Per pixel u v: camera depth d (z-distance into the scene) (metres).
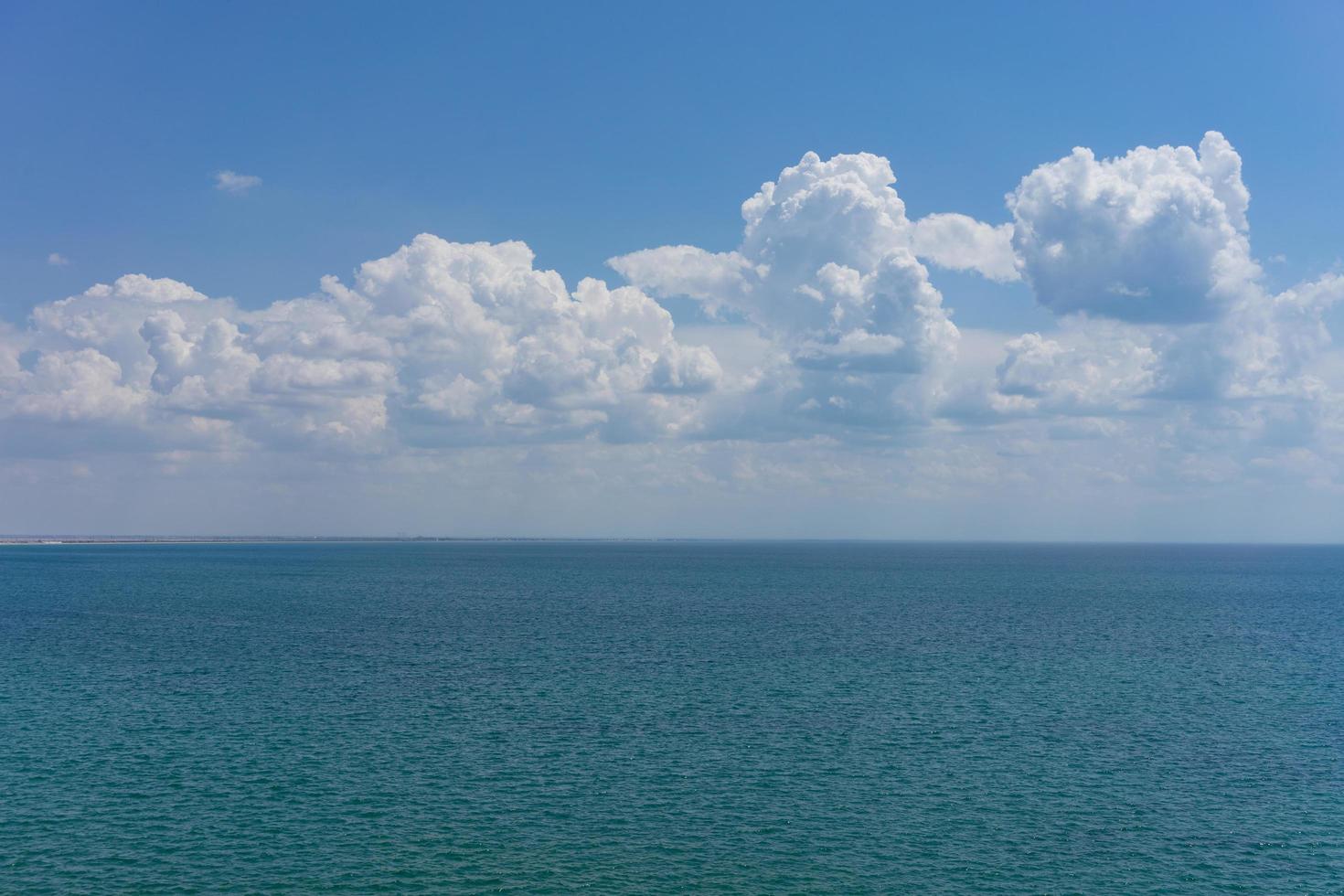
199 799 45.56
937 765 52.19
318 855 39.44
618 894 36.47
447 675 77.38
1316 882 38.06
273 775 49.16
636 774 50.03
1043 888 37.44
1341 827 43.50
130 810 44.06
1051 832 42.81
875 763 52.59
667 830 42.59
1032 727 60.66
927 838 42.00
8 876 37.12
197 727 58.72
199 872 37.69
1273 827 43.50
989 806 45.94
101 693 68.69
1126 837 42.38
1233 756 54.28
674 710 64.38
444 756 52.91
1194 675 79.94
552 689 71.38
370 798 46.03
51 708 63.75
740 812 44.91
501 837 41.62
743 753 54.09
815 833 42.47
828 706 66.19
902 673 79.50
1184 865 39.53
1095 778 50.19
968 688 73.25
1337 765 52.62
